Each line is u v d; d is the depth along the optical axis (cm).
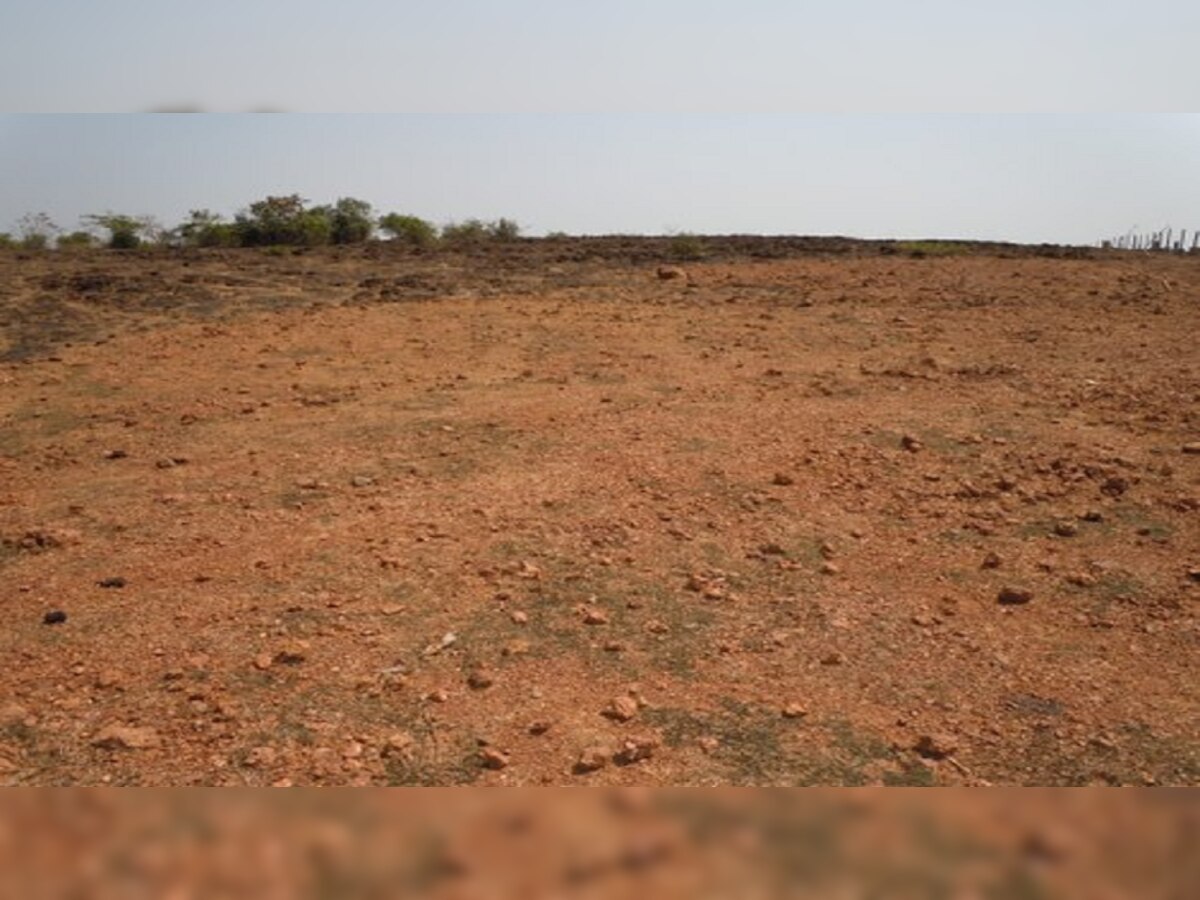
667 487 548
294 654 364
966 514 513
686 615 402
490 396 761
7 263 1482
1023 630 393
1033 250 1856
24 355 919
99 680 350
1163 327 1017
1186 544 473
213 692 343
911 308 1156
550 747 312
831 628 393
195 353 926
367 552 461
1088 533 488
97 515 518
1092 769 303
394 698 340
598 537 477
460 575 435
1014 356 888
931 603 416
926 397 743
